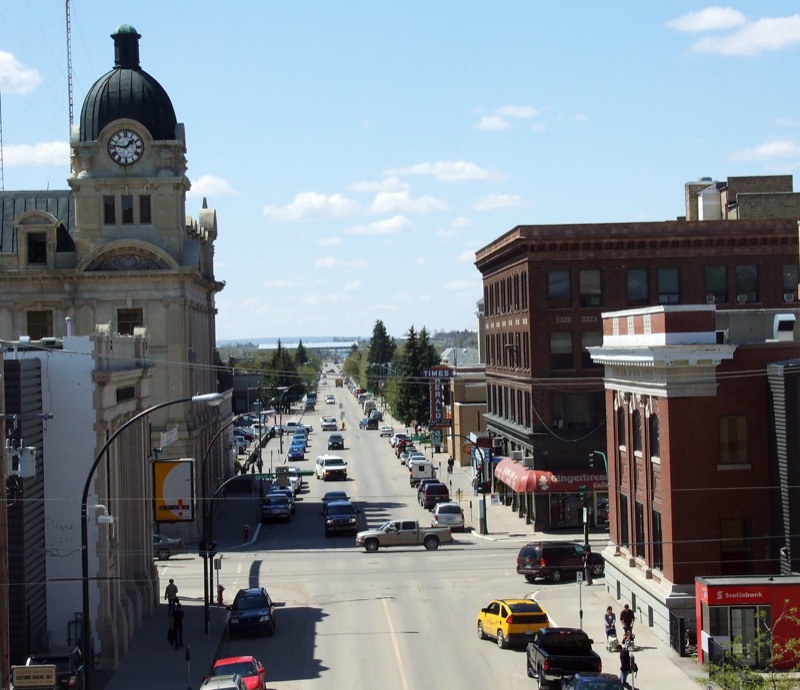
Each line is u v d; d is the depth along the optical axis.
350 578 59.09
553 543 57.34
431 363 158.00
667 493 43.88
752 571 43.78
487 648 43.75
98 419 41.66
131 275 75.69
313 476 109.56
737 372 43.88
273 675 40.16
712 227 75.56
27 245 77.12
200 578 60.22
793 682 32.16
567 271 75.44
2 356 35.47
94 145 77.06
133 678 40.09
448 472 104.12
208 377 90.69
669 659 40.56
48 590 41.28
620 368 50.06
